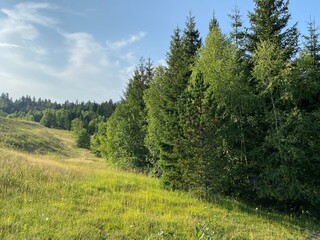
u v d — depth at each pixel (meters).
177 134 14.12
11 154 17.42
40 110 179.50
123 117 27.19
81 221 7.97
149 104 21.64
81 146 68.25
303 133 12.91
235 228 9.23
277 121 13.68
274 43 15.02
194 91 13.70
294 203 14.30
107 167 24.42
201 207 11.42
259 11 15.95
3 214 7.76
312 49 13.88
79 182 12.97
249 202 14.84
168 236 7.66
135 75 30.81
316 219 13.06
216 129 13.45
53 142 58.84
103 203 10.19
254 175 14.61
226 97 14.66
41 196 9.91
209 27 23.48
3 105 195.38
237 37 17.20
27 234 6.64
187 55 23.73
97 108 129.00
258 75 14.12
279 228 10.24
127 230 7.74
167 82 22.05
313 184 13.23
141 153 23.97
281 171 12.93
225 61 15.99
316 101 13.97
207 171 13.26
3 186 10.09
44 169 13.81
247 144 14.97
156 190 13.78
